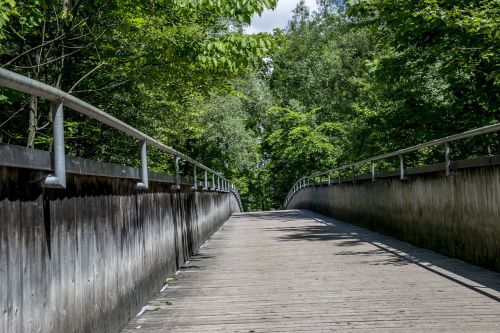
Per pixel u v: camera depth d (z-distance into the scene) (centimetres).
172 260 670
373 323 399
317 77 4425
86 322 316
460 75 1292
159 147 566
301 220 1770
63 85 1119
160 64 970
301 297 509
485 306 443
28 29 870
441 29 1117
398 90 1548
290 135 4069
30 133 850
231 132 3228
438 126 1478
